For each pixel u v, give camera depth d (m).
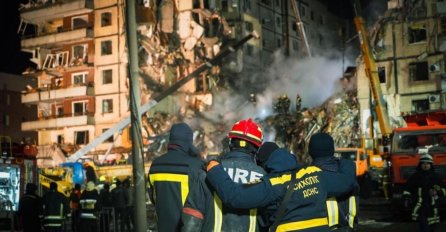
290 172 4.72
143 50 55.56
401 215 18.42
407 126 19.34
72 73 58.09
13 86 72.94
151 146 38.56
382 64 46.25
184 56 58.81
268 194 4.50
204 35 59.31
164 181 5.24
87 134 56.28
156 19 58.38
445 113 18.50
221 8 63.88
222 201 4.50
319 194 4.75
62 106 59.25
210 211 4.62
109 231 17.83
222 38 59.38
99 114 55.84
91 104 56.12
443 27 44.28
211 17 60.50
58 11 57.84
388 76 45.91
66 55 58.69
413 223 17.42
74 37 56.75
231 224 4.57
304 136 45.00
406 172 18.02
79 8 56.59
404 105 45.16
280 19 74.50
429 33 44.56
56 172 27.58
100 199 18.23
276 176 4.66
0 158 17.58
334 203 5.68
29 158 18.91
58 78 59.97
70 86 56.19
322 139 5.84
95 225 15.45
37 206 13.09
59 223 13.00
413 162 17.95
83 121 55.34
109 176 32.22
